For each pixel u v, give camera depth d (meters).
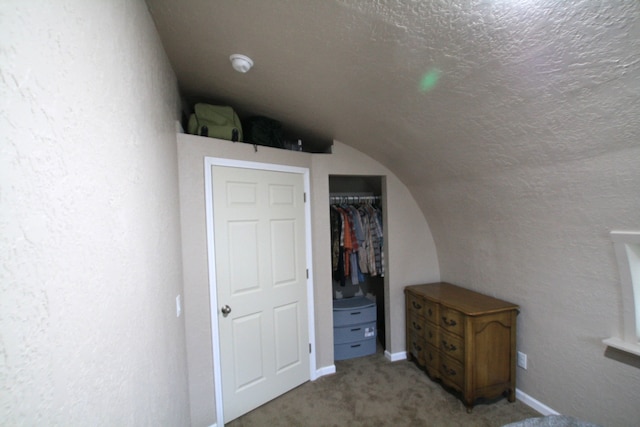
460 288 2.52
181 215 1.68
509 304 2.02
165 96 1.34
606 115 1.09
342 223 2.68
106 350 0.60
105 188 0.63
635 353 1.33
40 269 0.39
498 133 1.48
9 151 0.34
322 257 2.42
